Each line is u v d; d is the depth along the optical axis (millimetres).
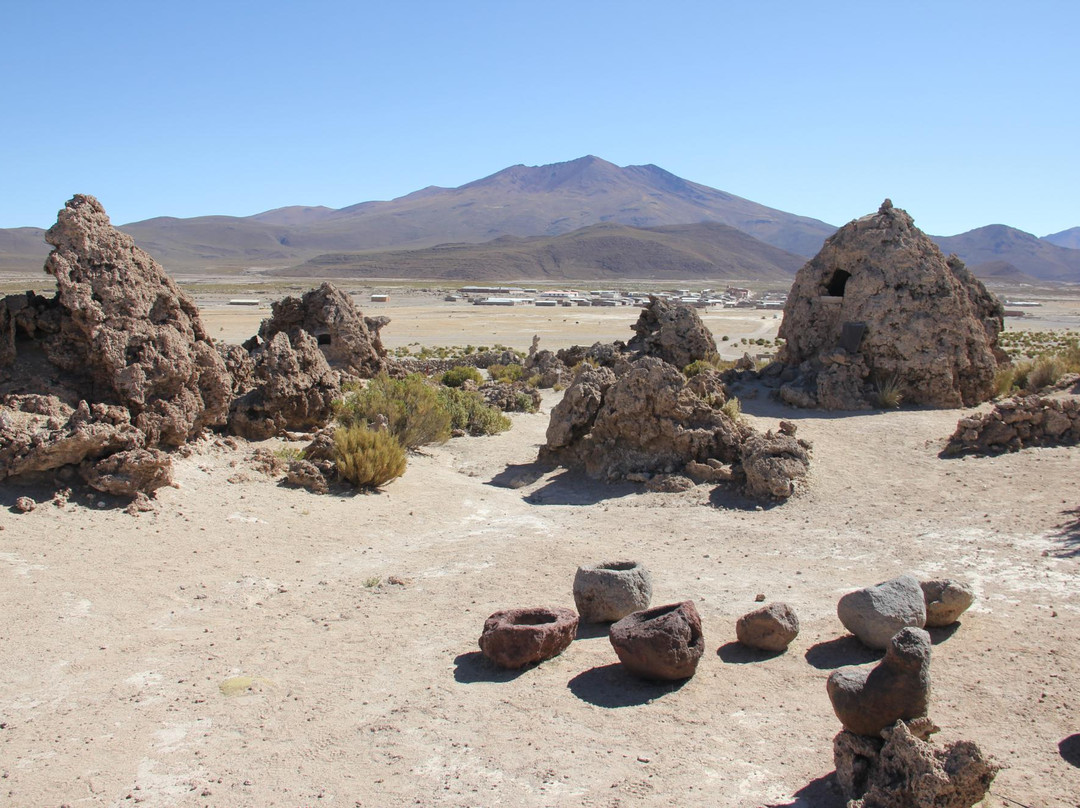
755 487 15844
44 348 15070
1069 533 12109
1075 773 6047
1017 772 6070
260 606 10133
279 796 6039
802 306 28531
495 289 188375
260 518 13477
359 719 7258
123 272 15547
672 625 7734
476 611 9992
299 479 15500
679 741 6734
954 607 8844
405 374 33969
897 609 8422
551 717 7234
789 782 6066
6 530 11500
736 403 20641
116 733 7020
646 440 18109
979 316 28125
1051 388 25719
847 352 25688
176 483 13945
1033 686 7457
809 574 11289
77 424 13258
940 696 7359
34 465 12797
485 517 14945
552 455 19547
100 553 11258
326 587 10883
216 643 8961
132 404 14781
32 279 185625
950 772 5305
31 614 9336
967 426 18266
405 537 13414
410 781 6211
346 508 14617
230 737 6949
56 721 7227
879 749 5844
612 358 35969
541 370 37375
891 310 25453
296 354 20219
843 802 5754
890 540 12695
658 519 14766
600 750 6613
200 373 16688
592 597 9578
